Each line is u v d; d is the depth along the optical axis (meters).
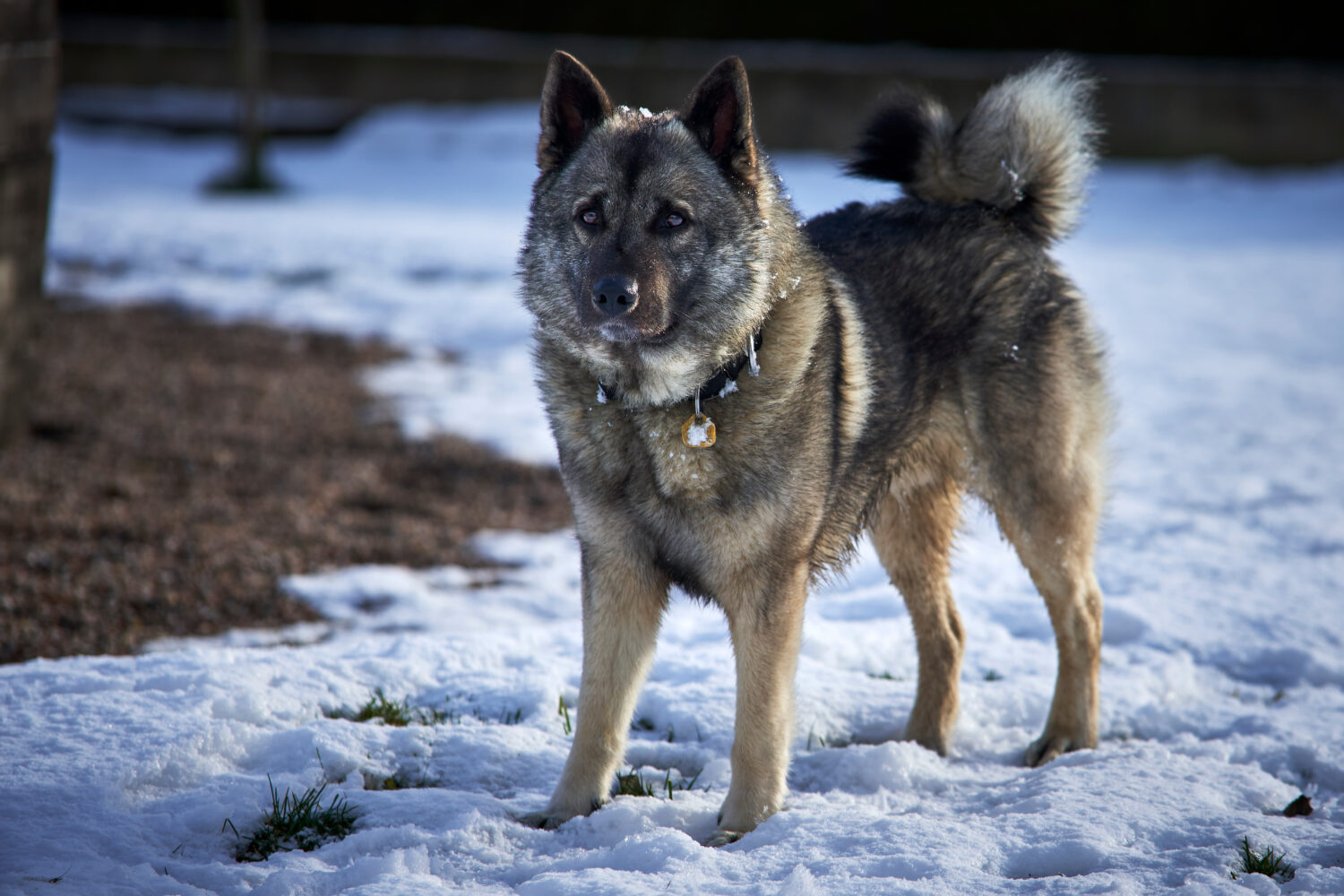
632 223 3.88
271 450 9.06
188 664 4.80
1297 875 3.31
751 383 3.90
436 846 3.58
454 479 8.73
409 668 4.99
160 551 6.89
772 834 3.68
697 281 3.91
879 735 4.86
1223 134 23.84
